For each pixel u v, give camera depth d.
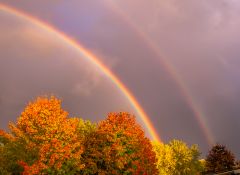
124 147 47.59
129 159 47.22
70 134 42.78
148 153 49.47
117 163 46.31
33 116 42.22
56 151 40.38
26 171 36.31
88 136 49.72
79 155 42.19
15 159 36.66
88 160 47.31
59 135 41.91
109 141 48.34
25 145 38.66
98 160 47.75
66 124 43.00
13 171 37.03
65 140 42.22
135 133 48.88
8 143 37.03
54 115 42.97
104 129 48.88
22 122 42.34
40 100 44.62
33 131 41.12
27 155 38.19
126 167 47.44
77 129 51.12
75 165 41.97
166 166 79.75
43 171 38.94
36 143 40.78
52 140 40.44
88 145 48.56
